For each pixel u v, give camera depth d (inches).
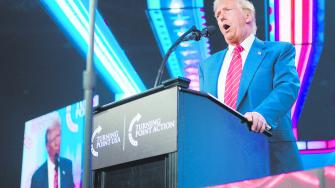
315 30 224.7
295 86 123.8
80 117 256.7
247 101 126.0
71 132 262.5
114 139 95.2
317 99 219.8
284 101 119.2
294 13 227.9
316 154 211.3
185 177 81.0
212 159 85.6
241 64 132.2
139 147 88.8
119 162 92.7
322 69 221.9
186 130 83.5
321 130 216.7
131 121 92.0
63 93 283.1
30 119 287.1
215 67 136.1
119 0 259.1
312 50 223.8
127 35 259.8
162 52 252.7
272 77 127.3
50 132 276.2
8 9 273.9
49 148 275.6
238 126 93.2
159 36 252.8
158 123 86.0
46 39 278.5
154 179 86.7
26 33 278.5
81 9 265.1
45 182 273.0
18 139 292.0
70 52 278.5
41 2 272.8
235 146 90.9
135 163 91.2
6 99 288.0
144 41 258.4
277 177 71.2
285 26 228.2
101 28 262.4
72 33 274.1
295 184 69.1
